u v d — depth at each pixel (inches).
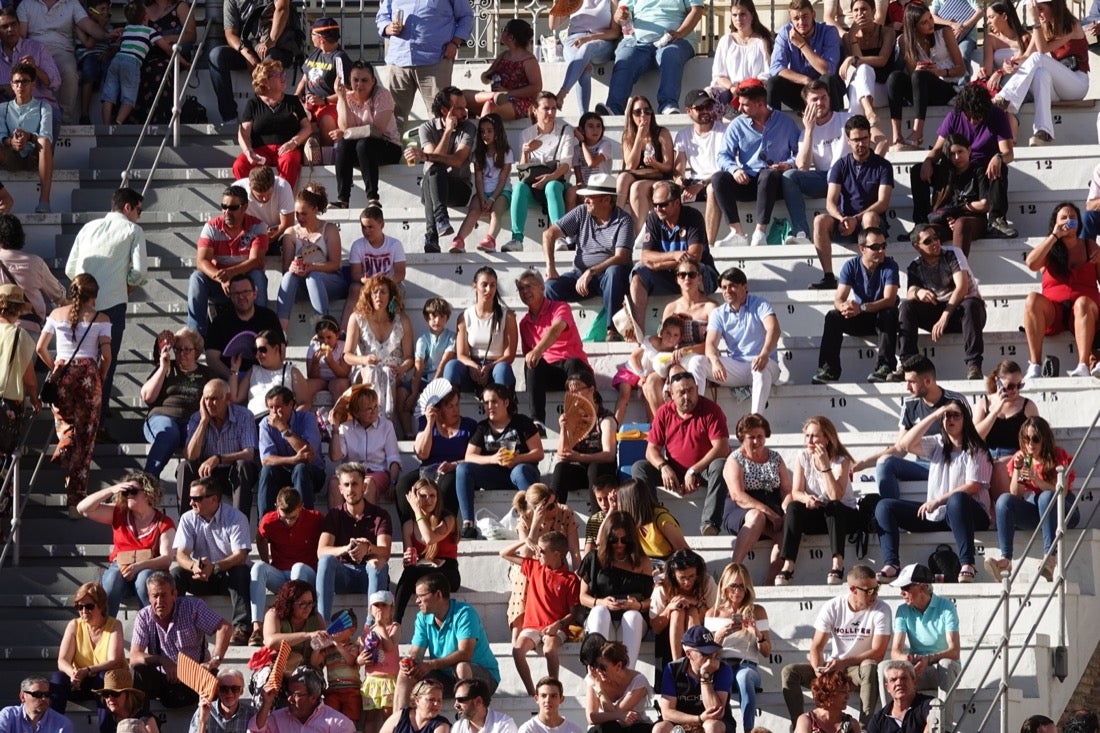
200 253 1959.9
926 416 1754.4
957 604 1624.0
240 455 1734.7
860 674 1542.8
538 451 1756.9
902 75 2165.4
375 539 1660.9
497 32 2464.3
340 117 2126.0
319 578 1625.2
